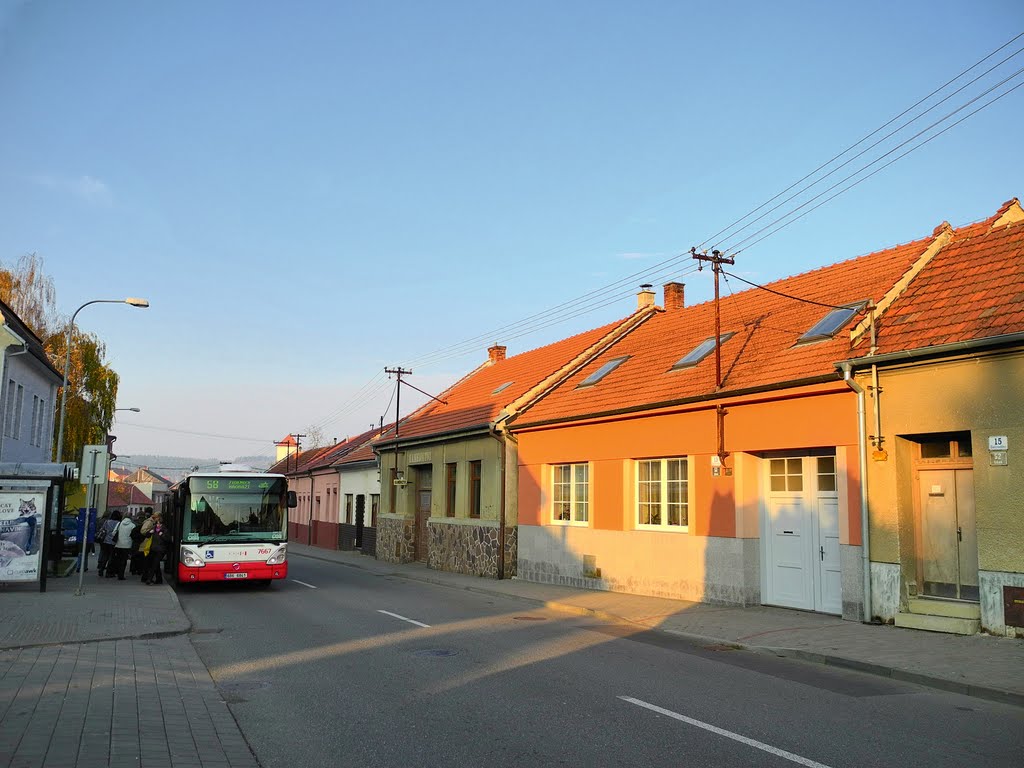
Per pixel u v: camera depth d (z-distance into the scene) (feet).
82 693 26.20
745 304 64.80
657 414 56.70
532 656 34.76
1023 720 24.34
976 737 22.36
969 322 38.96
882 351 41.52
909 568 40.63
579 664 32.94
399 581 75.92
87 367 129.39
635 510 59.67
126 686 27.50
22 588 60.34
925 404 39.58
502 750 20.81
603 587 61.62
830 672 31.78
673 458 56.34
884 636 37.50
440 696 26.96
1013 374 36.19
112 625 41.39
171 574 72.74
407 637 40.16
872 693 27.96
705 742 21.59
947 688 28.50
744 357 53.47
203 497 62.90
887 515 40.91
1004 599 35.99
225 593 62.13
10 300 128.36
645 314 84.48
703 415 52.90
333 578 78.02
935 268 46.98
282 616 48.34
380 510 107.96
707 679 30.17
